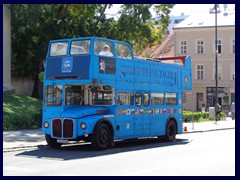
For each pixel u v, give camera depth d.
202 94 66.06
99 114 16.56
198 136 24.11
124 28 36.09
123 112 17.64
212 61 65.50
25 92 43.22
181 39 67.25
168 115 20.77
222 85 65.12
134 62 18.44
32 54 38.84
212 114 41.59
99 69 16.39
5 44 34.78
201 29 65.94
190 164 12.23
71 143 18.97
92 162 12.78
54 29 37.03
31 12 35.22
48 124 16.73
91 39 16.25
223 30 65.19
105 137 16.58
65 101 16.62
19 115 24.45
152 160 13.22
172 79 21.33
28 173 10.69
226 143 19.47
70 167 11.70
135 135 18.33
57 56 17.03
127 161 12.99
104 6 38.25
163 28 37.09
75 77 16.39
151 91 19.53
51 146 17.33
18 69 41.53
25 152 15.59
